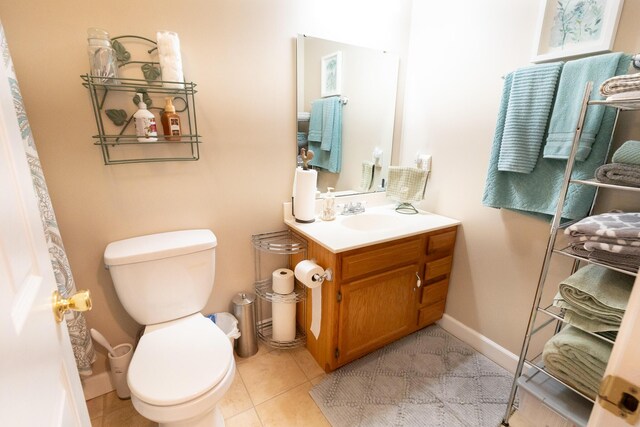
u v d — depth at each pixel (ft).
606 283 3.29
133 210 4.54
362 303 5.07
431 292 5.96
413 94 6.50
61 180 4.02
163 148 4.55
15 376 1.31
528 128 4.25
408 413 4.55
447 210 6.11
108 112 4.05
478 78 5.24
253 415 4.50
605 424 1.24
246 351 5.62
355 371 5.32
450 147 5.87
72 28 3.74
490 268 5.49
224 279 5.57
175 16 4.27
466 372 5.33
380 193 6.88
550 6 4.21
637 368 1.13
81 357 4.04
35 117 3.74
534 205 4.46
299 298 5.55
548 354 3.55
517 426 3.95
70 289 3.84
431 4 5.85
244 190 5.35
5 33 3.44
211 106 4.76
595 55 3.91
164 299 4.41
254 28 4.84
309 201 5.43
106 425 4.32
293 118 5.51
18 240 1.61
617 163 3.22
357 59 5.89
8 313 1.34
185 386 3.32
